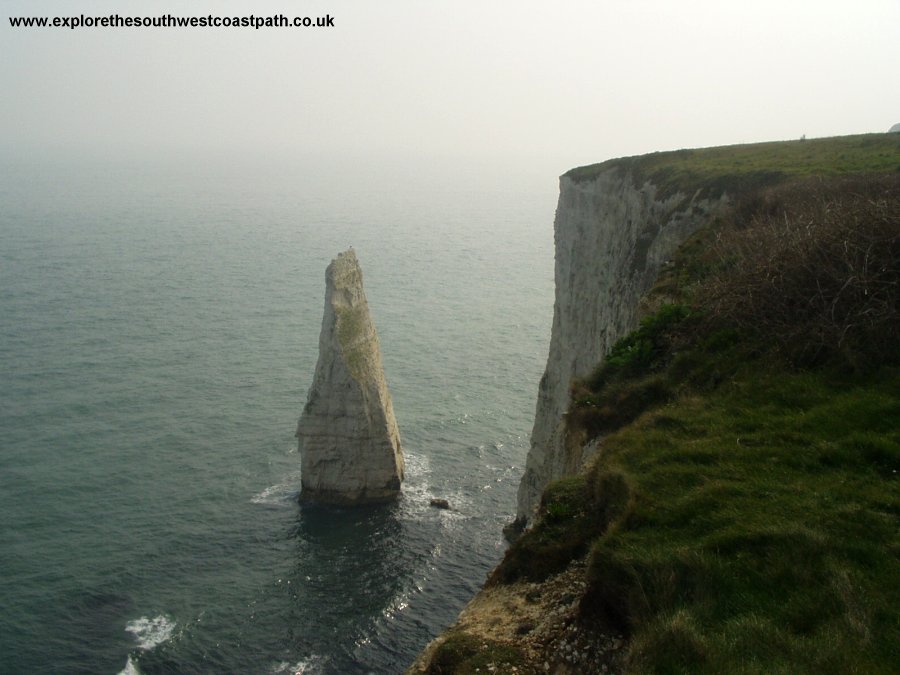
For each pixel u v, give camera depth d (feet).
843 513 34.99
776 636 28.58
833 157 115.85
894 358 47.91
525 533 45.55
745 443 43.86
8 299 315.78
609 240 148.56
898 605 29.14
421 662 37.09
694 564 33.14
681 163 139.95
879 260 53.01
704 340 59.57
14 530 141.90
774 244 61.52
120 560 134.72
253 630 118.42
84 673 107.45
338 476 160.25
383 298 358.43
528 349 277.03
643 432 48.55
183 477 166.40
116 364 237.04
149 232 558.56
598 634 34.12
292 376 232.73
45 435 181.88
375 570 136.98
